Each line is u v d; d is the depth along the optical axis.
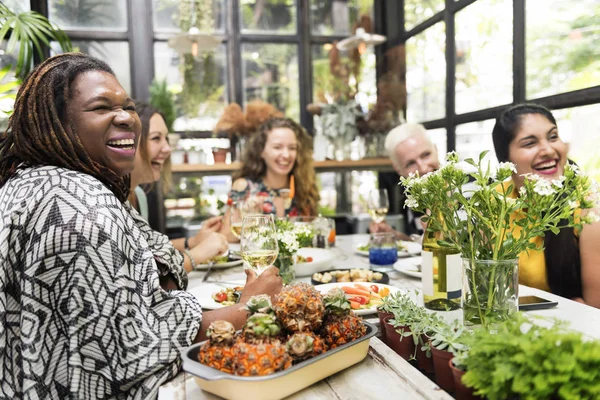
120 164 1.05
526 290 1.33
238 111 3.85
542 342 0.62
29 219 0.88
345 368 0.85
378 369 0.85
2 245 0.88
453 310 1.17
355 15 4.14
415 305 0.98
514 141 1.53
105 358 0.84
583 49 2.12
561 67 2.25
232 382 0.73
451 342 0.79
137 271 0.92
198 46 3.64
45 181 0.92
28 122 0.98
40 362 0.84
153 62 3.88
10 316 0.89
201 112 3.96
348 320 0.85
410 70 3.87
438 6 3.39
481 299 0.93
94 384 0.84
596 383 0.60
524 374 0.62
